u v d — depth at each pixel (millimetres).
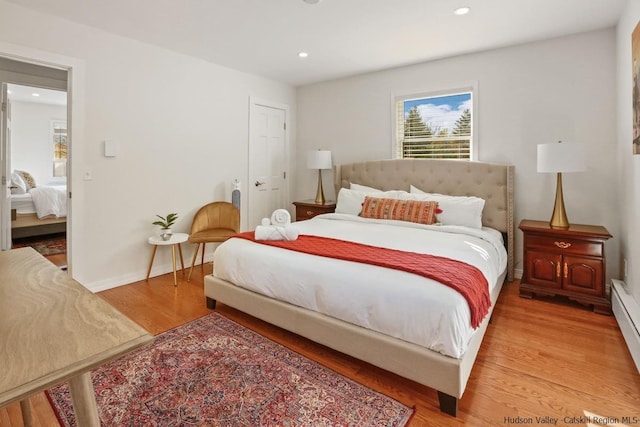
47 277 1137
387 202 3521
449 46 3381
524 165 3369
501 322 2506
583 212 3105
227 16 2771
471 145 3658
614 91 2922
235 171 4316
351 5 2578
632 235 2387
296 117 5137
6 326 796
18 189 5227
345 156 4633
